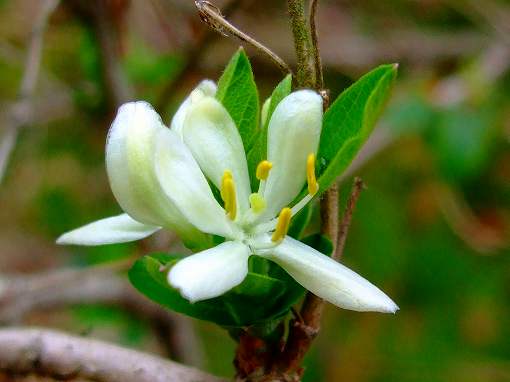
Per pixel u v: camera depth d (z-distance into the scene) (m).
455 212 0.16
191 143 0.06
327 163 0.06
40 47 0.12
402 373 0.18
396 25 0.17
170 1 0.13
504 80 0.16
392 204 0.18
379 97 0.06
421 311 0.18
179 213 0.06
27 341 0.07
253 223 0.06
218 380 0.07
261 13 0.16
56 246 0.18
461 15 0.17
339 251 0.06
